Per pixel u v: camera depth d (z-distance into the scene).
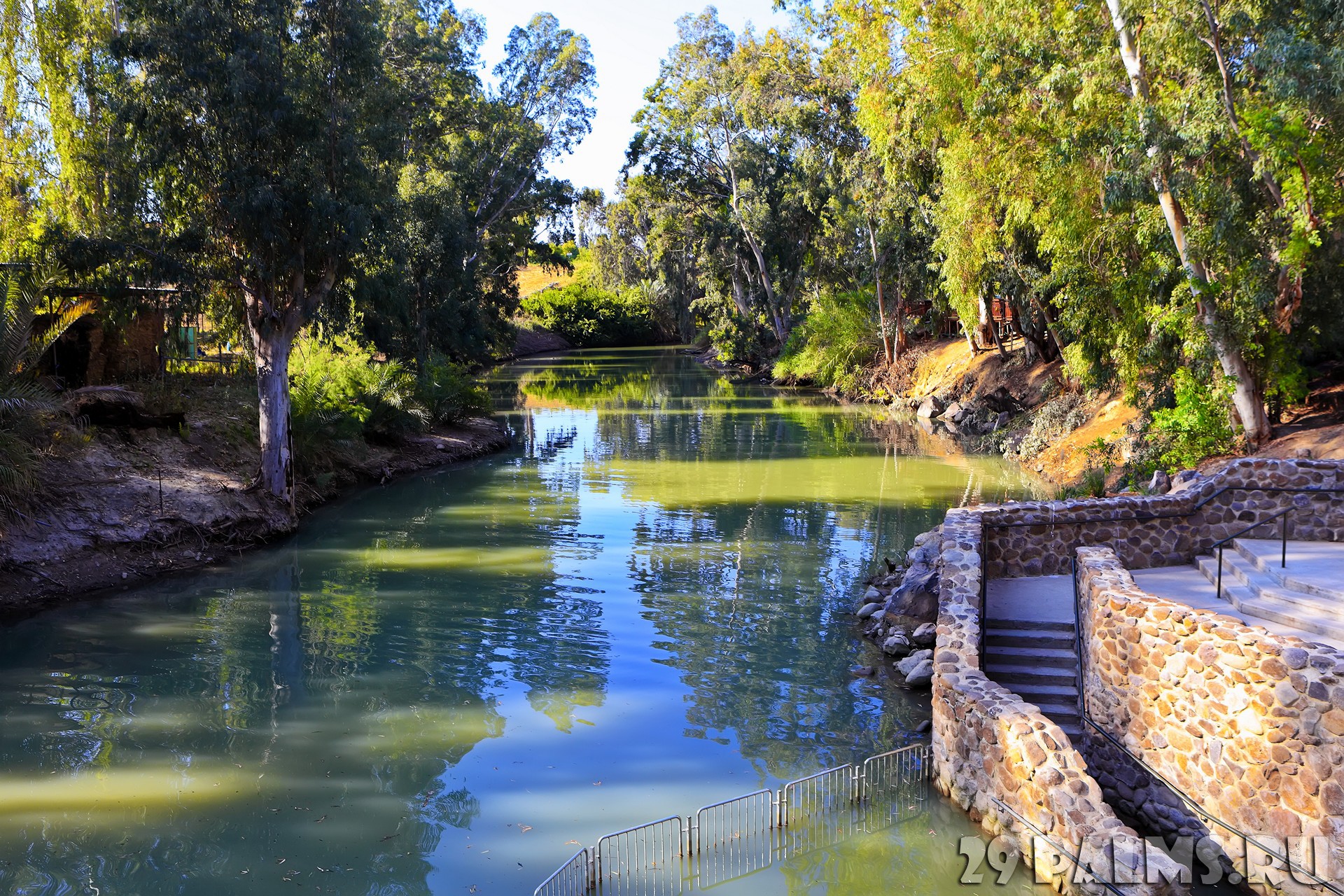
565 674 15.27
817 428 45.34
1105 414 31.11
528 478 32.88
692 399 60.34
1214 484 14.66
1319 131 18.58
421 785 11.66
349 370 34.31
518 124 59.91
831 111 55.53
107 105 22.27
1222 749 9.29
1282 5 17.78
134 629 17.45
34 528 19.83
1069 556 15.47
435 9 53.03
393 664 15.76
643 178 75.75
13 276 21.25
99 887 9.46
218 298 24.95
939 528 19.94
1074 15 21.89
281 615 18.31
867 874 9.79
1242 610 11.42
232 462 25.97
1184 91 19.73
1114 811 10.71
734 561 21.86
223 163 22.25
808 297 74.94
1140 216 22.30
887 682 14.73
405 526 25.69
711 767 12.09
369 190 24.28
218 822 10.77
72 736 13.06
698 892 9.40
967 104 29.53
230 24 21.52
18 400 19.25
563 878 9.63
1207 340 21.12
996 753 10.31
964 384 45.78
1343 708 8.22
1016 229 31.12
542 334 117.50
